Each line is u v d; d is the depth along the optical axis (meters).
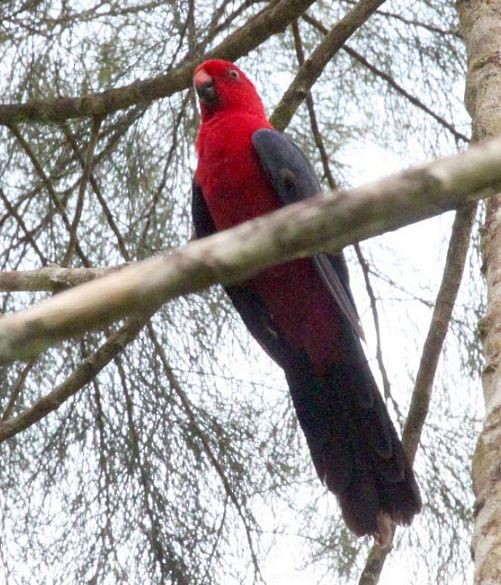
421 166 3.55
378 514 7.53
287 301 8.15
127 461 9.01
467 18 7.75
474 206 8.01
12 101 9.62
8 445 9.16
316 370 8.15
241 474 9.02
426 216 3.64
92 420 9.11
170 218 9.69
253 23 8.93
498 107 7.04
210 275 3.57
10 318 3.55
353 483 7.69
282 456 9.17
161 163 9.91
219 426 9.15
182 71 9.09
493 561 5.09
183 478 9.00
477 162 3.51
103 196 9.82
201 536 8.88
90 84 9.67
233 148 8.37
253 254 3.56
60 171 9.74
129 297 3.55
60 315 3.53
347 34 8.73
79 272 7.20
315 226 3.55
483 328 6.09
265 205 8.35
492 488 5.38
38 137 9.80
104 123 9.73
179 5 9.52
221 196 8.41
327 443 7.90
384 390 9.39
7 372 9.28
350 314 7.65
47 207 9.75
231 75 8.92
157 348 9.19
